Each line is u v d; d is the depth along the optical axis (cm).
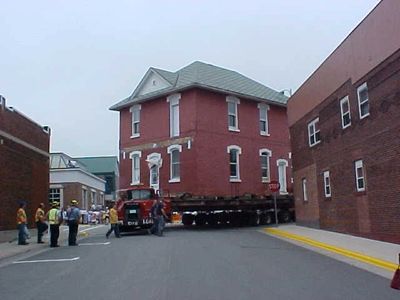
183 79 3319
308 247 1778
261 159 3575
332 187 2261
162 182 3284
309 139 2614
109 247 1908
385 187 1723
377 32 1752
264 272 1204
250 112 3553
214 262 1384
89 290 1021
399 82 1603
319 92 2427
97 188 6216
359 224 1956
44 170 3044
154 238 2247
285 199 3447
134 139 3503
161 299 898
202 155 3152
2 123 2339
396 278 801
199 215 3231
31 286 1104
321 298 901
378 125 1764
